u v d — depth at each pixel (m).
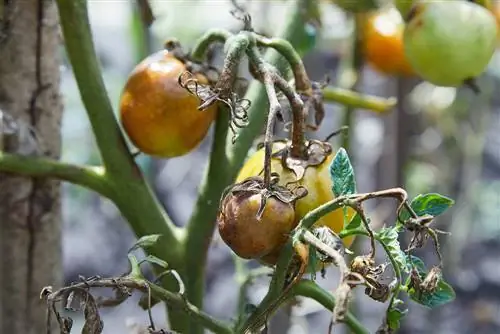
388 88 1.36
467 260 1.98
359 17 0.95
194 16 1.48
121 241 2.04
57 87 0.76
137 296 1.75
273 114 0.61
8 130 0.73
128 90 0.71
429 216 0.59
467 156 1.65
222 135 0.71
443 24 0.77
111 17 2.23
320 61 1.55
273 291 0.62
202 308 0.74
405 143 1.27
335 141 1.06
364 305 1.68
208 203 0.72
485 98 1.56
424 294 0.61
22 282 0.76
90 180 0.72
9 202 0.75
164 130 0.70
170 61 0.71
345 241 0.66
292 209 0.62
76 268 1.96
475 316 1.83
